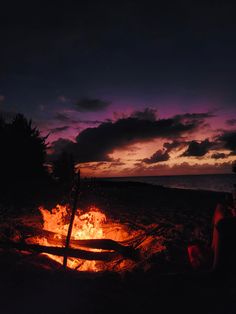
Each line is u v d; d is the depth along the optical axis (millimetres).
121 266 4375
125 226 6609
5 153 16719
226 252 2514
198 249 3068
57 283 3217
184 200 12164
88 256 4145
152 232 5984
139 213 8625
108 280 3268
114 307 2707
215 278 2605
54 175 18578
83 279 3344
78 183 3973
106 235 6109
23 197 11656
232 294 2748
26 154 17531
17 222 6738
